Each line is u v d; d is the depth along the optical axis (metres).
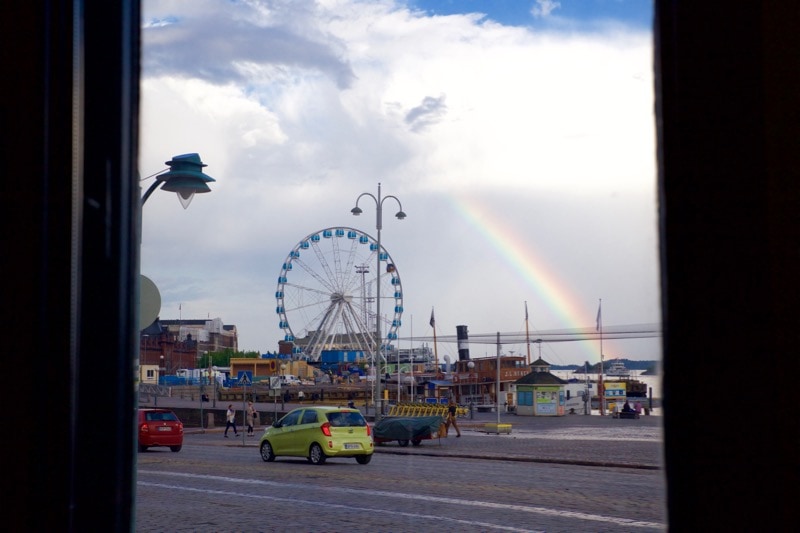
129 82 2.37
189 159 11.73
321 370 113.94
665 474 1.79
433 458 25.84
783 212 1.70
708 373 1.74
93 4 2.33
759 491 1.68
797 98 1.71
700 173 1.77
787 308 1.69
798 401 1.67
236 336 147.38
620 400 69.00
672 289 1.79
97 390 2.26
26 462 2.16
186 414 58.62
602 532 10.40
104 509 2.25
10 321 2.19
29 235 2.20
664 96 1.83
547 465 22.62
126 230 2.34
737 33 1.74
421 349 127.12
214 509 12.59
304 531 10.48
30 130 2.21
